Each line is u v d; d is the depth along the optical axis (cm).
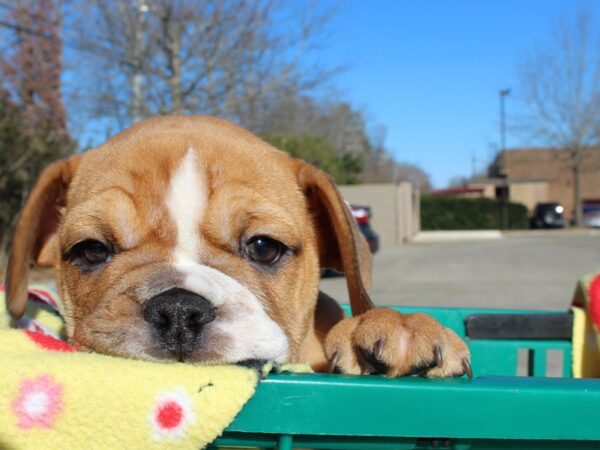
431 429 15
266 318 19
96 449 14
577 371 28
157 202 20
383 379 15
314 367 25
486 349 31
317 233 26
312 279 24
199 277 18
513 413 15
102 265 20
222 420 14
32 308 27
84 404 14
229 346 17
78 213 21
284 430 15
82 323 19
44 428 14
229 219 20
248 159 22
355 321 21
